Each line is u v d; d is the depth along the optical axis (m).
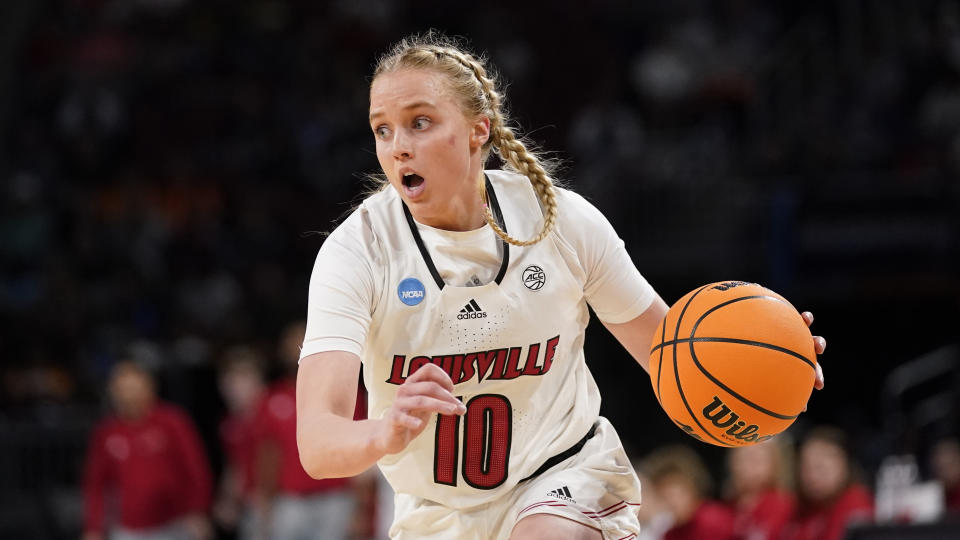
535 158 8.71
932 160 35.09
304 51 48.16
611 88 45.94
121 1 49.81
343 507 24.78
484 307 8.33
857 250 31.22
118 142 45.03
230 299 38.34
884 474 20.19
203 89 46.78
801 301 33.38
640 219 34.88
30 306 37.09
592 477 8.58
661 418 33.25
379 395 8.63
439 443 8.47
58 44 47.88
